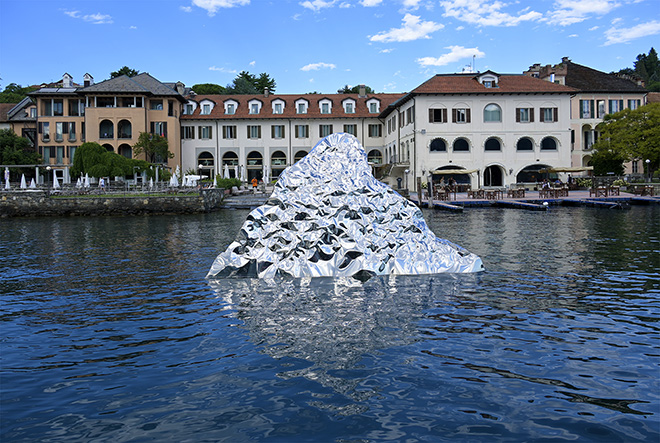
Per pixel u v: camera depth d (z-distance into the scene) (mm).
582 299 10445
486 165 60938
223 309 10023
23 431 5336
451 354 7340
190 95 78250
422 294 10992
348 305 10133
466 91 59000
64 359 7410
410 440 5066
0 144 66625
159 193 46469
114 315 9758
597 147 62469
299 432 5250
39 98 68375
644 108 59156
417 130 59875
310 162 13883
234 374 6746
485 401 5875
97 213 42656
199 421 5512
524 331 8344
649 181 60000
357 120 75625
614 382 6340
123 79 67312
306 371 6797
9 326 9125
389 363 7023
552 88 60594
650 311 9469
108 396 6156
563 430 5223
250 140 74250
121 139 66688
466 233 23219
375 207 13680
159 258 17125
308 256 13234
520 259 15625
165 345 7949
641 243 18891
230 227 29203
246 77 117312
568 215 33656
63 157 68812
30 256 17984
